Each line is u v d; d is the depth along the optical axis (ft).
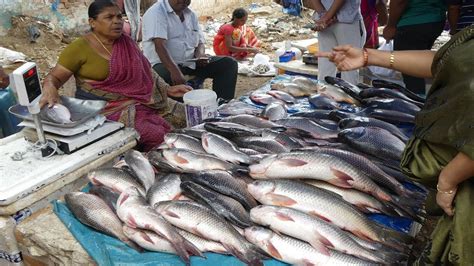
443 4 14.96
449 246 5.09
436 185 5.32
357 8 15.87
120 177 7.93
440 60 4.85
